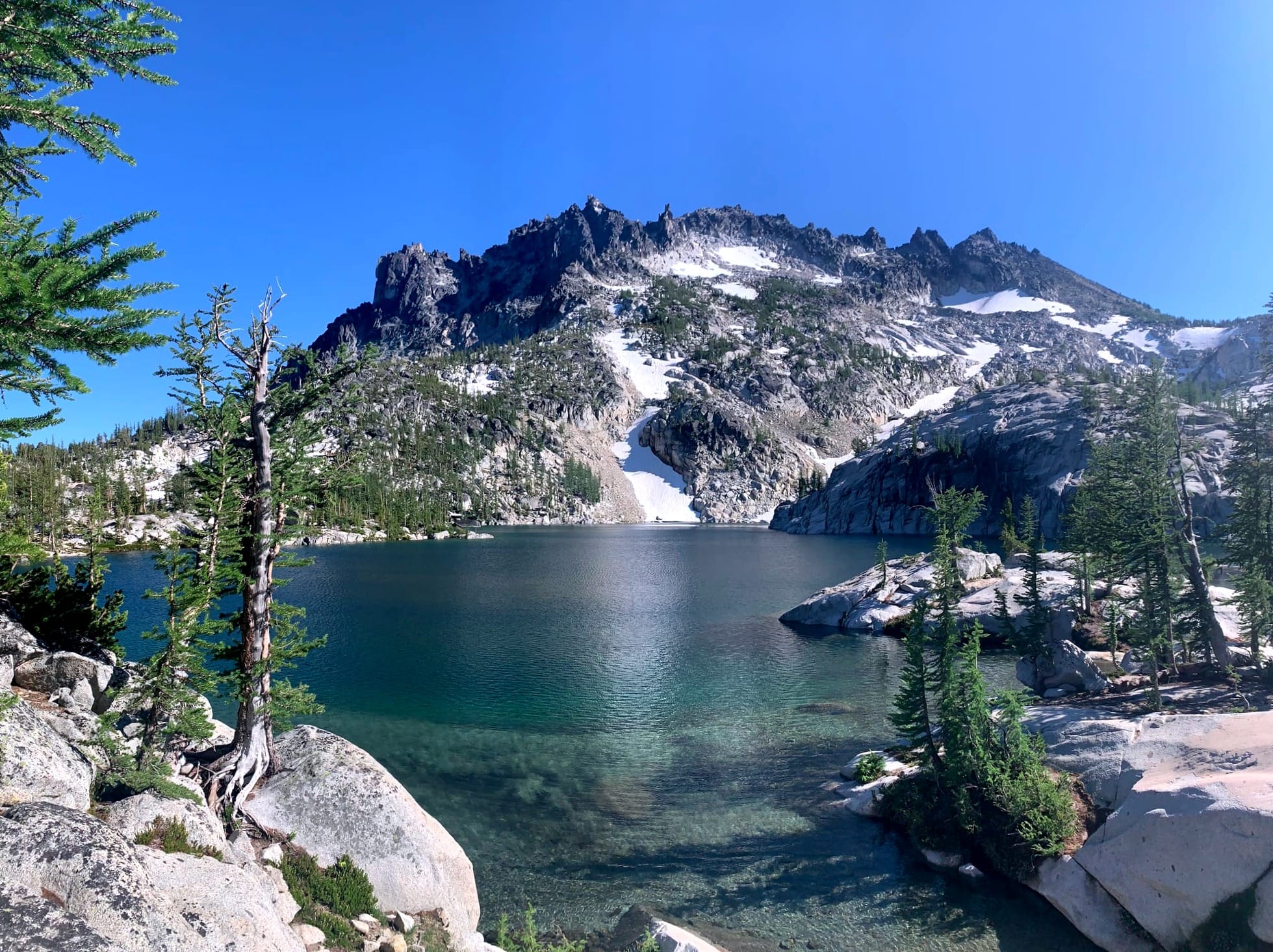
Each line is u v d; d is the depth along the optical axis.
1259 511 42.22
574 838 27.30
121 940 9.64
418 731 39.31
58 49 8.27
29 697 19.27
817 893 23.72
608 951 20.25
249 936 11.98
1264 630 39.75
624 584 103.25
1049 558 72.06
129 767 17.02
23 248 8.57
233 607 84.12
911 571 75.94
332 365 22.45
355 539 182.62
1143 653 38.00
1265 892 18.72
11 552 11.20
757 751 36.53
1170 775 24.75
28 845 10.42
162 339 8.71
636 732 39.22
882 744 37.12
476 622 72.12
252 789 19.78
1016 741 26.84
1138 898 21.06
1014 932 21.73
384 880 18.36
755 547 177.38
